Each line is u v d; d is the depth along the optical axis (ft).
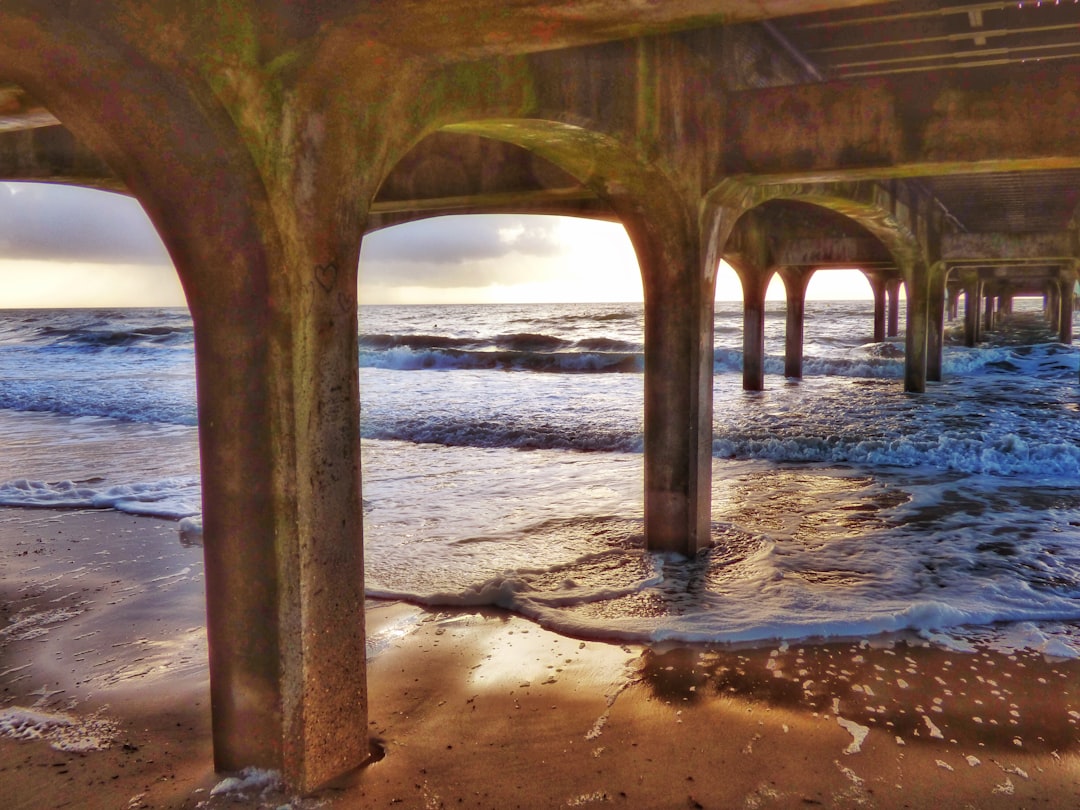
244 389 8.60
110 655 14.33
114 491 27.45
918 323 52.44
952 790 9.92
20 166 23.34
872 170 17.12
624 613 15.97
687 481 19.01
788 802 9.68
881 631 15.14
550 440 36.99
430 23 8.38
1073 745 10.98
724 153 17.71
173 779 10.04
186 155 8.01
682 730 11.46
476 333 146.20
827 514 24.04
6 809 9.56
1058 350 80.74
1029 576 18.19
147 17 7.13
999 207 42.19
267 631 9.05
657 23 8.52
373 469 31.68
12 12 6.79
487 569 18.84
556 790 9.88
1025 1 15.88
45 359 99.40
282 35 7.86
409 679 13.23
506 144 25.08
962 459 31.30
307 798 9.41
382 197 26.61
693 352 18.34
